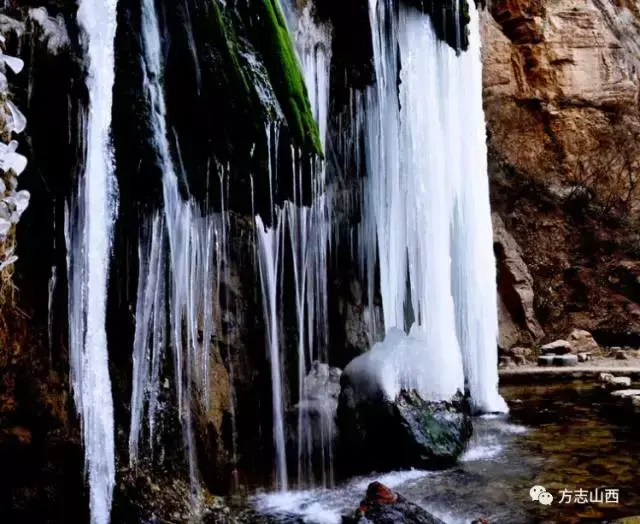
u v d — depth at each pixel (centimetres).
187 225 529
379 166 810
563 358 1520
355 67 756
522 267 1711
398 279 841
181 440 524
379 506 486
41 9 401
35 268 438
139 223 492
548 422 893
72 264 446
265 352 705
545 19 1811
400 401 678
